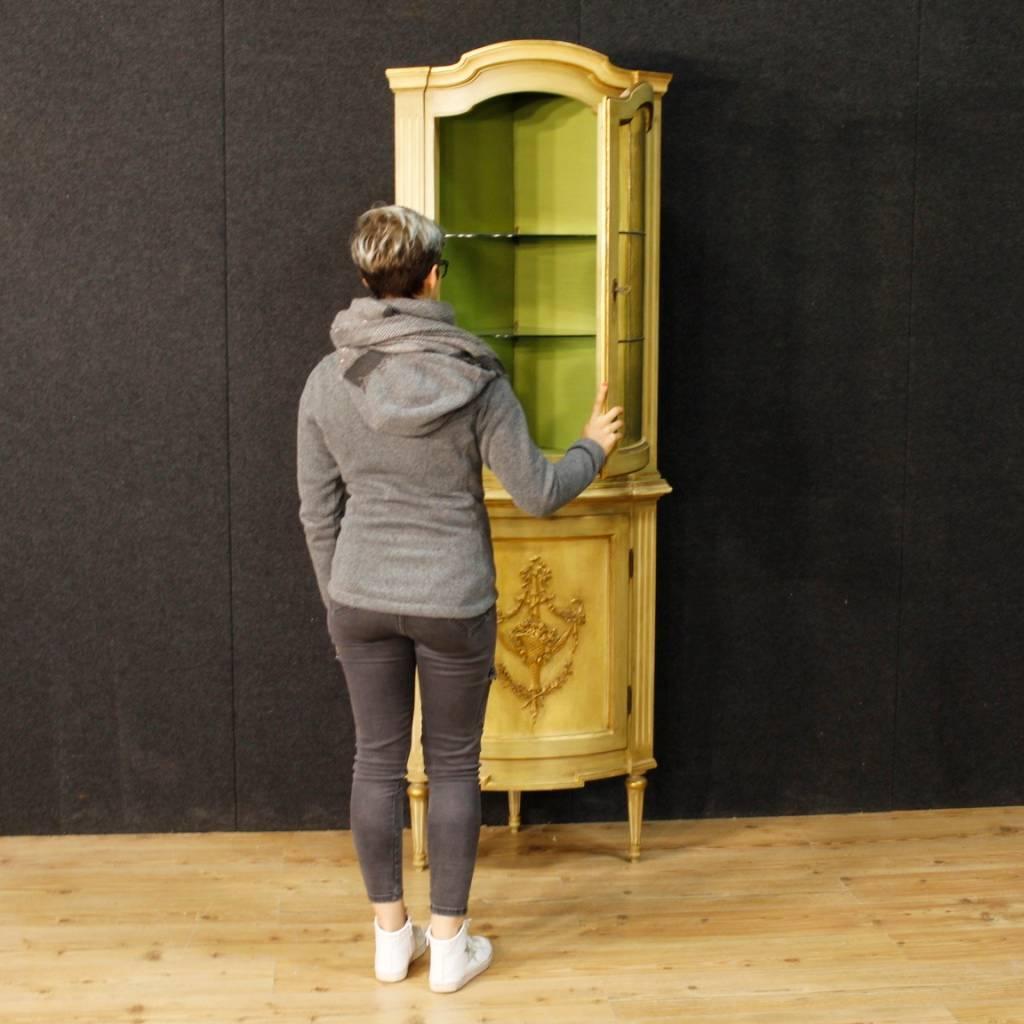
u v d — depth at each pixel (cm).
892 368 364
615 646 333
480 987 278
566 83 309
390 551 257
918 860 345
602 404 287
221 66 340
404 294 260
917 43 354
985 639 377
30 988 277
